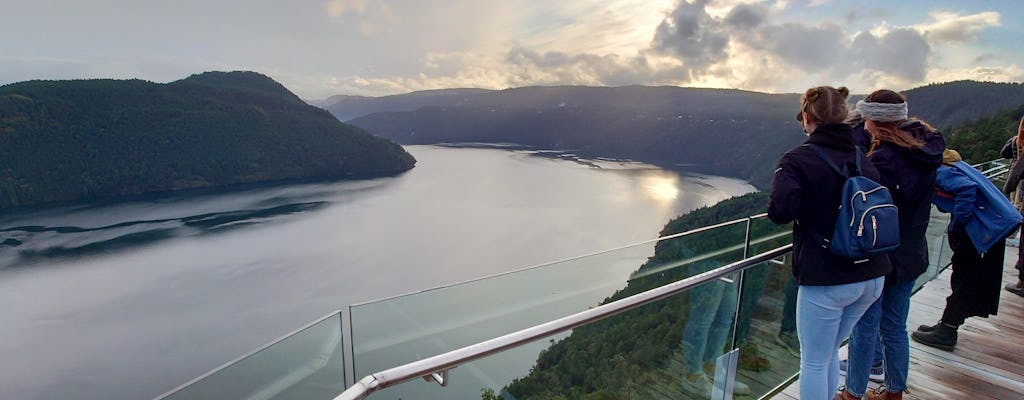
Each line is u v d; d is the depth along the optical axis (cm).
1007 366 246
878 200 139
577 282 175
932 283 350
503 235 8162
